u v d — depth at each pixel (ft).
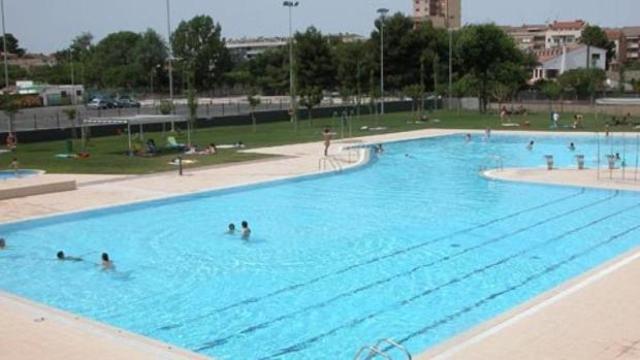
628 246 58.70
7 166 101.96
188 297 47.14
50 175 91.35
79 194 81.56
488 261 54.65
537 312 37.91
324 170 100.12
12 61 527.81
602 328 35.27
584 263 53.78
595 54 345.10
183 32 395.55
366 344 38.14
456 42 265.95
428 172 102.63
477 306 44.16
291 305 45.03
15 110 133.59
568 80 231.30
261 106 234.79
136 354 34.06
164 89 384.27
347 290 47.88
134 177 93.15
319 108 200.34
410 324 41.16
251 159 110.42
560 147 131.85
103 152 119.03
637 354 31.96
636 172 93.66
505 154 123.24
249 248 59.93
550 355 32.01
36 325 38.63
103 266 54.80
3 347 35.27
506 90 214.90
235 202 80.38
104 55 437.58
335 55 320.91
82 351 34.58
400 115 212.02
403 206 77.30
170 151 118.62
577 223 67.46
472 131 156.46
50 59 559.79
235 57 513.04
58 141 138.41
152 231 66.69
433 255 56.70
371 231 65.51
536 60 336.49
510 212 73.10
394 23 291.79
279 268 53.72
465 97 242.78
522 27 609.83
